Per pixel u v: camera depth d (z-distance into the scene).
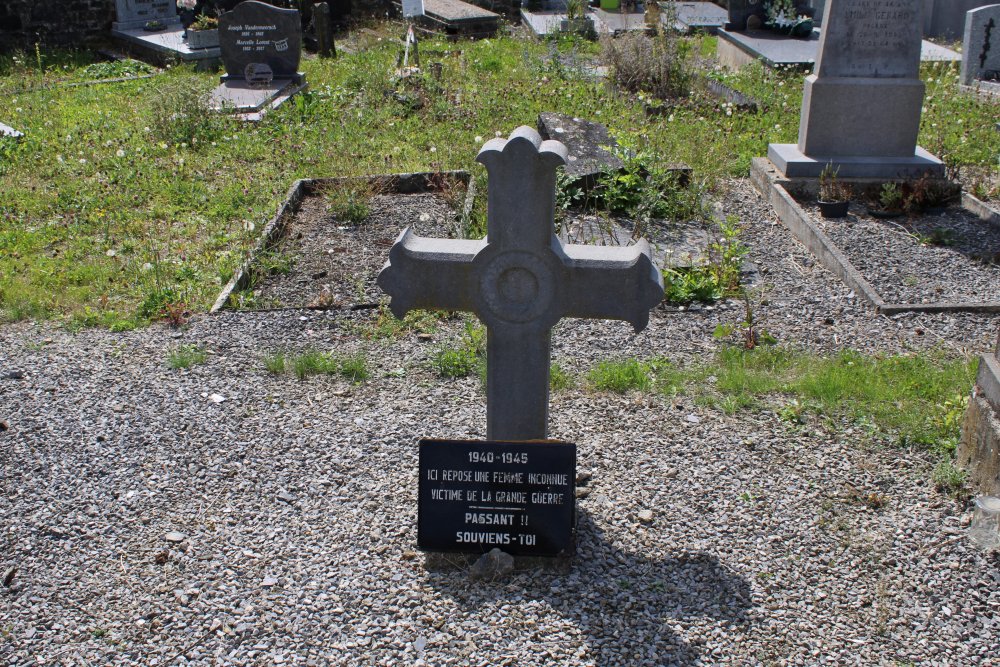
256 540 4.05
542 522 3.85
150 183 9.44
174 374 5.56
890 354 5.86
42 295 6.75
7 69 15.66
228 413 5.10
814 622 3.61
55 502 4.32
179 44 16.27
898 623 3.61
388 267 3.92
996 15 12.90
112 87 14.18
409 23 16.28
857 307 6.64
